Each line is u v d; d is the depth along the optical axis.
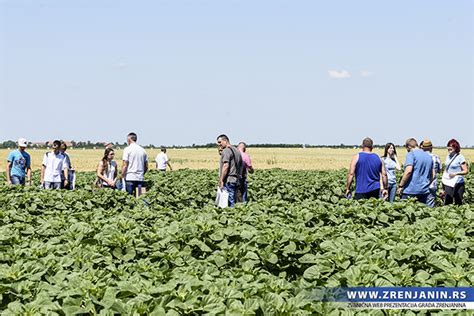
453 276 7.11
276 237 8.97
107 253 8.80
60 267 7.53
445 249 9.11
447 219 11.30
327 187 24.89
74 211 14.22
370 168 17.36
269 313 5.73
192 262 8.27
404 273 7.14
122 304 5.81
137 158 21.58
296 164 79.62
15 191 17.86
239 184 18.48
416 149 18.44
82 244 9.27
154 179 27.92
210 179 25.67
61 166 22.52
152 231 10.16
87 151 133.00
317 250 9.15
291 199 22.66
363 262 7.59
